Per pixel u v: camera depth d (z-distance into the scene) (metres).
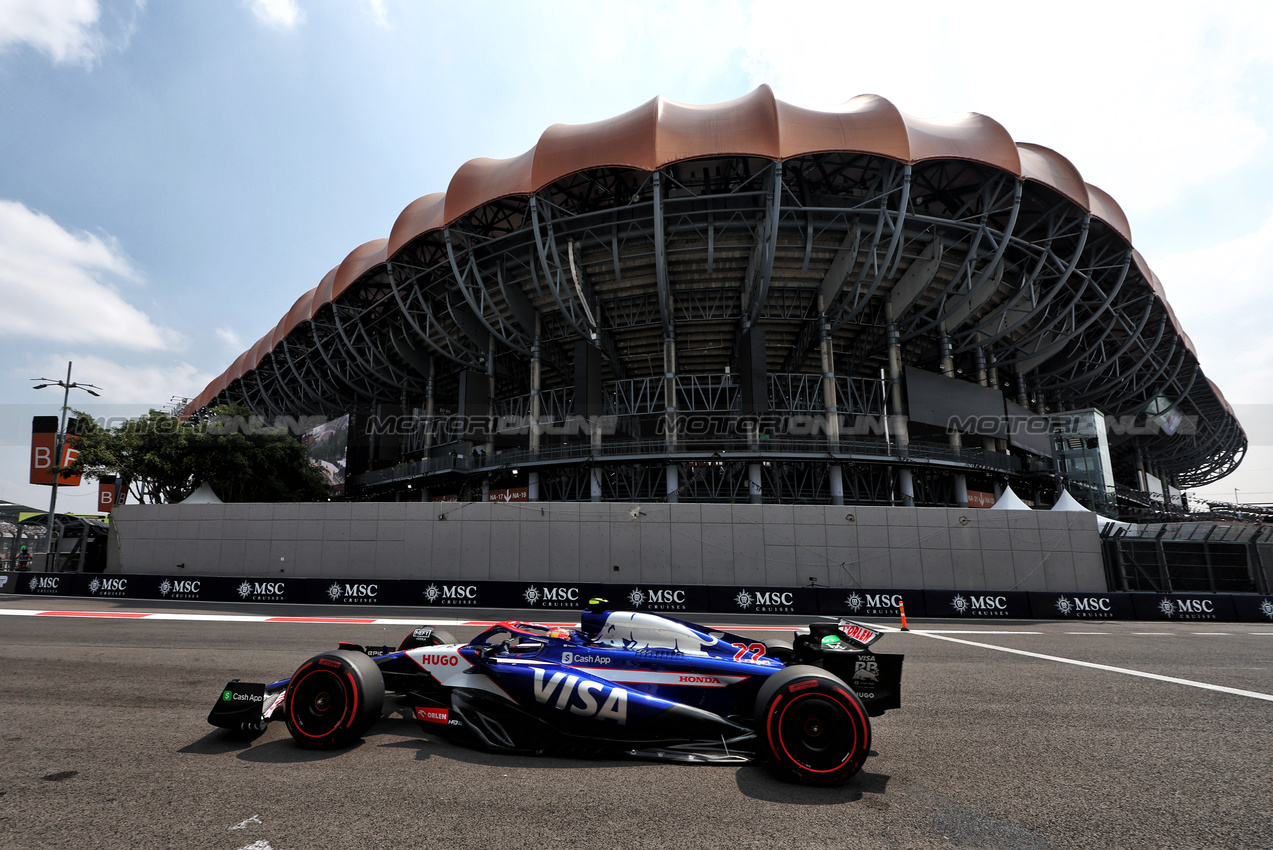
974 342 41.16
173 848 2.77
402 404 54.16
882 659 4.52
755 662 4.73
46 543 26.84
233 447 35.50
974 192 32.56
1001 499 24.84
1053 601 18.56
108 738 4.56
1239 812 3.49
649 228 32.09
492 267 36.66
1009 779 4.01
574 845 2.87
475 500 42.22
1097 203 36.19
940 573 21.61
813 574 21.67
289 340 52.72
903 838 3.04
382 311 44.91
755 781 3.83
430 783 3.66
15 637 10.22
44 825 3.01
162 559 23.88
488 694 4.56
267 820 3.08
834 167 31.78
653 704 4.36
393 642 10.16
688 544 22.06
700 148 28.47
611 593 19.25
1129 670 8.57
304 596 19.50
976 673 8.20
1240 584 20.00
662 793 3.58
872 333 39.28
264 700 4.44
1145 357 47.72
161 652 8.71
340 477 54.47
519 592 19.44
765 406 33.81
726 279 35.66
